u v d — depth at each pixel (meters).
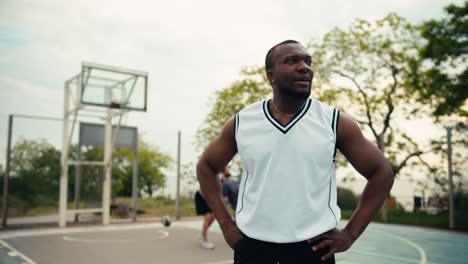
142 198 15.71
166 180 14.84
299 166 1.72
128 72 11.60
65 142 11.37
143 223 12.45
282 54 1.79
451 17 13.43
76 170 12.18
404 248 8.34
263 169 1.78
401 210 16.08
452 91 13.30
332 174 1.81
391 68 16.67
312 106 1.83
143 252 7.48
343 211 17.12
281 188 1.73
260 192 1.76
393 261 6.92
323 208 1.75
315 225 1.72
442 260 7.03
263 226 1.76
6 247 7.94
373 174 1.81
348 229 1.76
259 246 1.78
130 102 11.59
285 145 1.75
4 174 11.09
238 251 1.86
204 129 20.20
